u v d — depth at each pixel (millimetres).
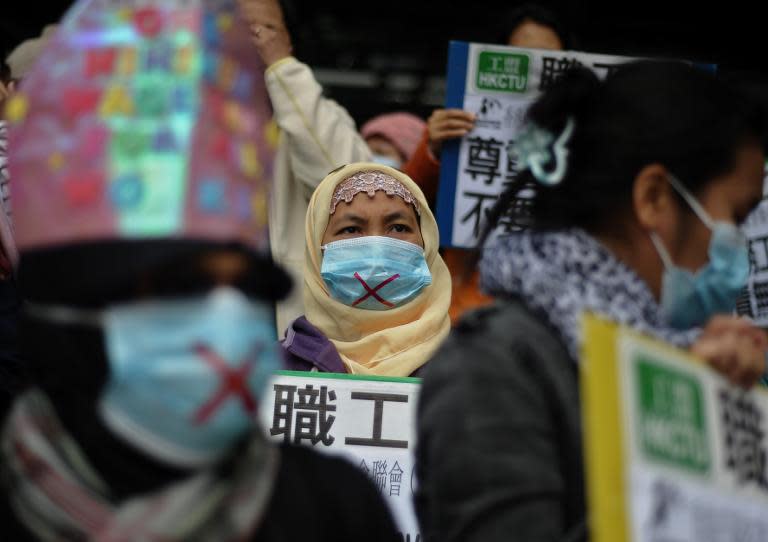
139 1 2584
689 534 2588
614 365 2568
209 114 2518
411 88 13438
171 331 2418
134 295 2445
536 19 7168
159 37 2547
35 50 6617
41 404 2496
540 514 2635
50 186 2490
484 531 2627
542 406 2766
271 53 6598
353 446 4840
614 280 2898
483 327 2885
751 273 5332
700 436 2670
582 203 2971
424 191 6320
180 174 2457
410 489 4785
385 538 2795
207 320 2422
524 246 2965
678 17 12180
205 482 2459
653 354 2643
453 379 2793
